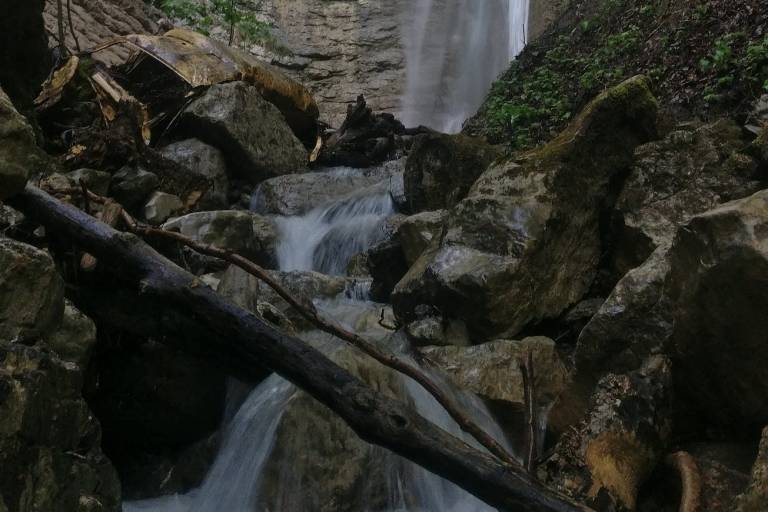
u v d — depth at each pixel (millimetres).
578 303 6648
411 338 6137
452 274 6254
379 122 12688
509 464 3723
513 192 6582
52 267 3113
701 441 4664
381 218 9023
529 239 6289
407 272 6992
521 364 4234
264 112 10945
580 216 6668
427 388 4109
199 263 6645
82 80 9531
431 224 7363
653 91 8641
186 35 11477
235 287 5617
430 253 6863
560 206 6516
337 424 4824
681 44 9148
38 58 6164
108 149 7539
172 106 10680
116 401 5230
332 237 9164
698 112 8117
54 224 4398
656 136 7031
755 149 6285
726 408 4469
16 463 2693
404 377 5238
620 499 4293
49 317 3141
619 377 4664
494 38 20406
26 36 5914
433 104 21375
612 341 5113
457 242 6555
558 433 5277
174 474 5234
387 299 7555
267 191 10172
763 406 4203
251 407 5086
